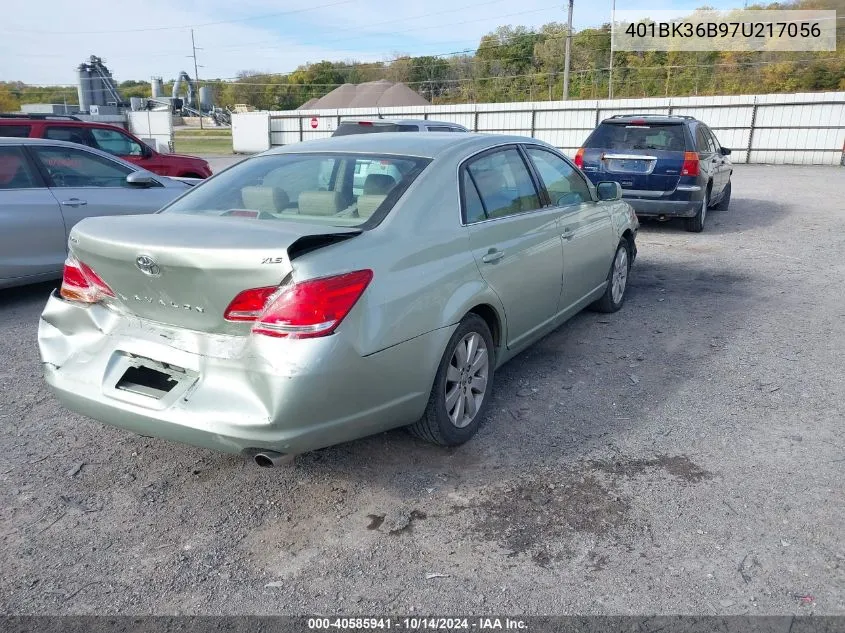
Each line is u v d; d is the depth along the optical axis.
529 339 4.41
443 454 3.58
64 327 3.32
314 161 3.82
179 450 3.66
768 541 2.82
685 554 2.75
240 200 3.58
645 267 8.09
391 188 3.42
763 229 10.71
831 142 25.92
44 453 3.62
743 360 4.91
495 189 4.02
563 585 2.59
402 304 3.02
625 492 3.20
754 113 27.03
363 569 2.70
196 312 2.83
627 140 9.95
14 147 6.49
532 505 3.11
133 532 2.95
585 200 5.31
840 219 11.62
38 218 6.46
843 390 4.36
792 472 3.36
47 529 2.96
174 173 12.06
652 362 4.89
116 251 2.88
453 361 3.55
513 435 3.79
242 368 2.74
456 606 2.49
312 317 2.67
